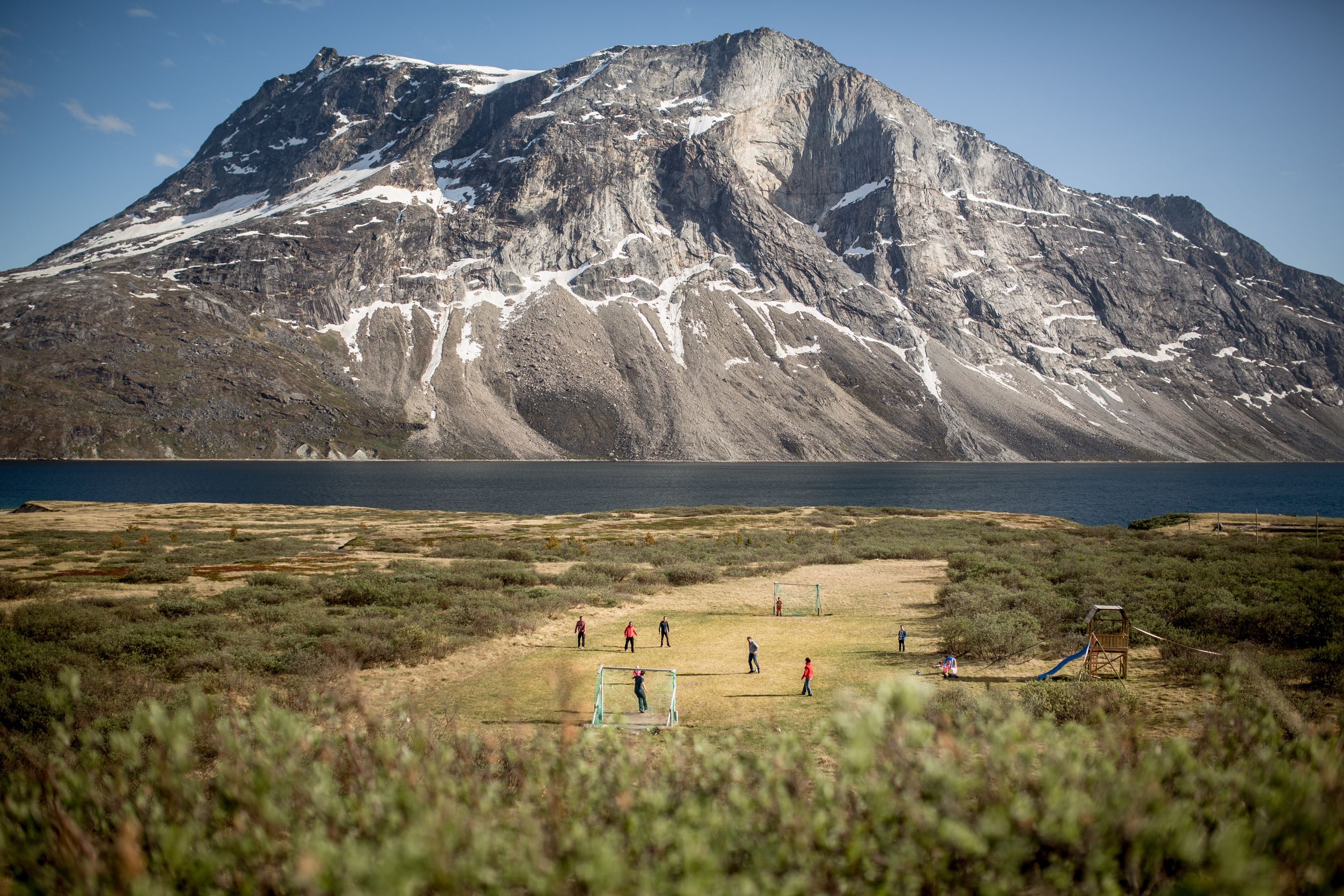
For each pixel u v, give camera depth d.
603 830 6.34
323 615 31.73
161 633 25.64
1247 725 7.85
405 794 6.22
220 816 6.64
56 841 6.14
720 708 19.95
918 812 5.61
